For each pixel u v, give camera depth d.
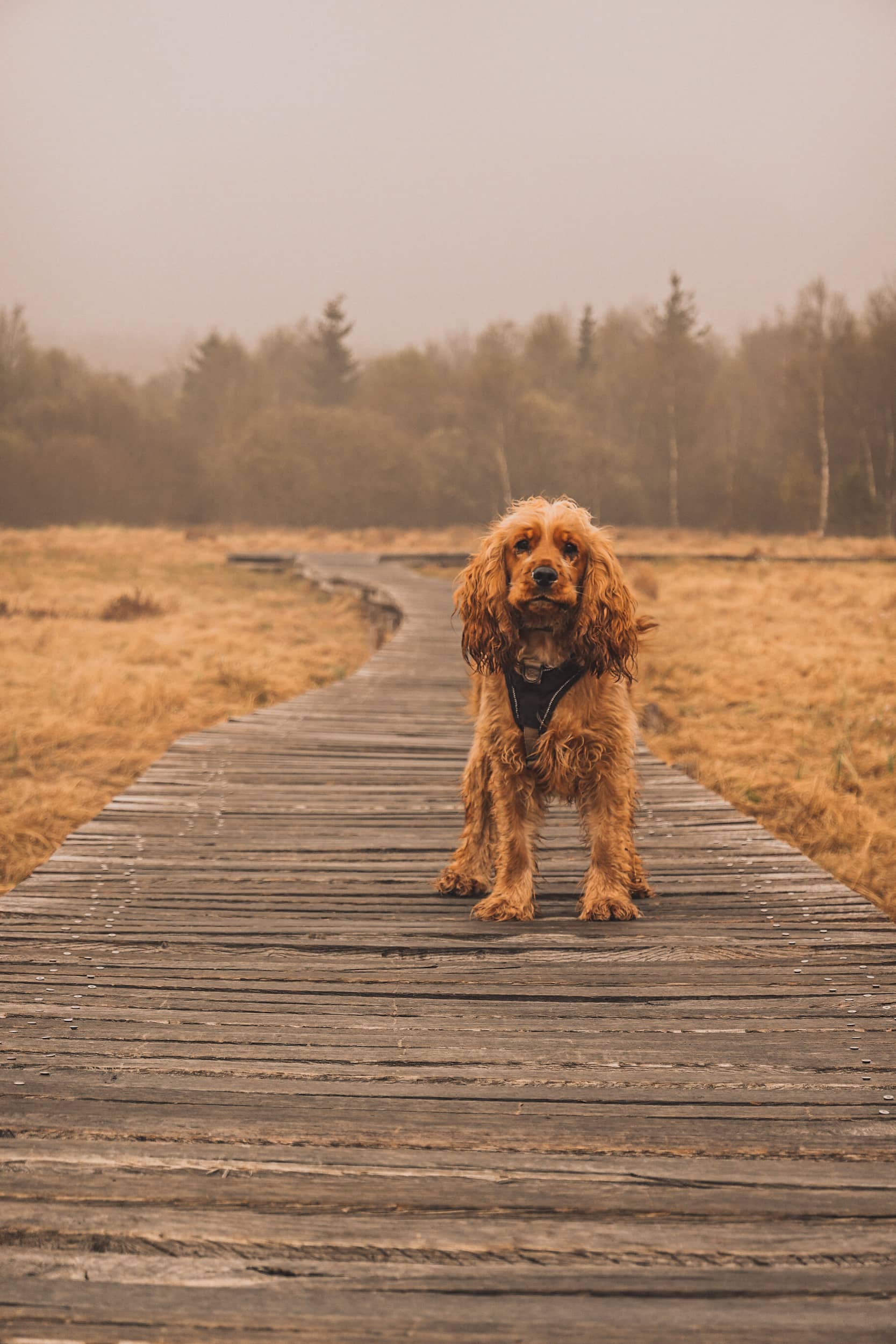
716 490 54.38
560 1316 1.98
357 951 3.90
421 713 9.23
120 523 50.75
